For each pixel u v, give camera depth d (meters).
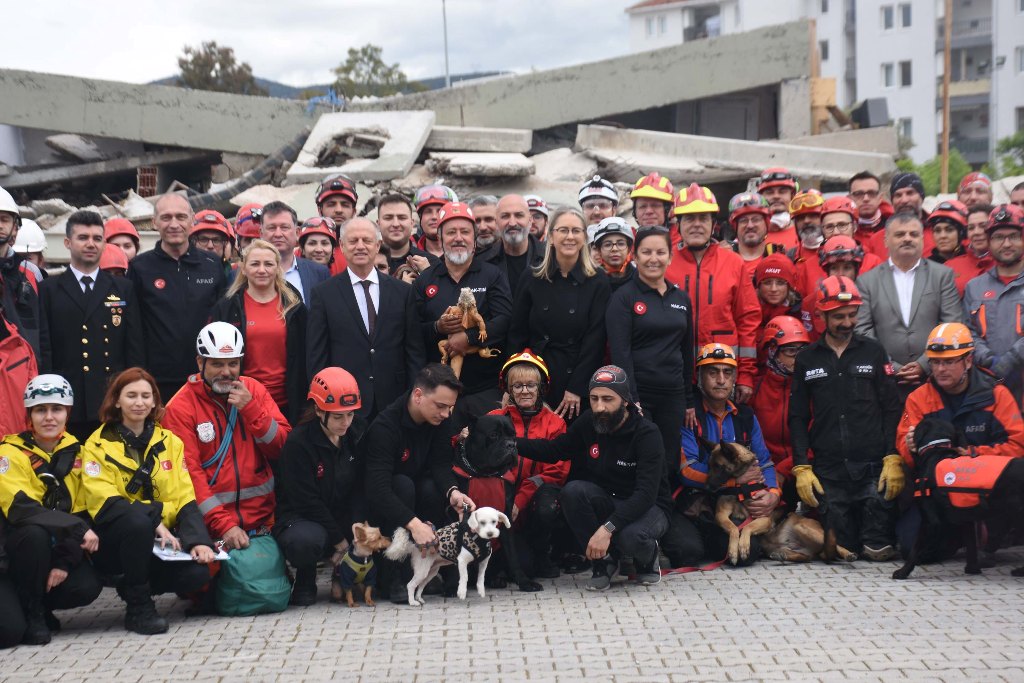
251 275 7.17
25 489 5.80
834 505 7.23
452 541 6.21
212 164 20.59
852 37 51.84
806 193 8.74
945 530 6.98
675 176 16.31
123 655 5.32
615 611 5.99
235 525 6.32
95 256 7.41
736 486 7.23
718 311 7.66
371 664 5.06
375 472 6.38
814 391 7.42
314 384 6.27
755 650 5.15
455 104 19.34
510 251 7.88
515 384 6.94
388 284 7.41
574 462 6.94
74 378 7.33
